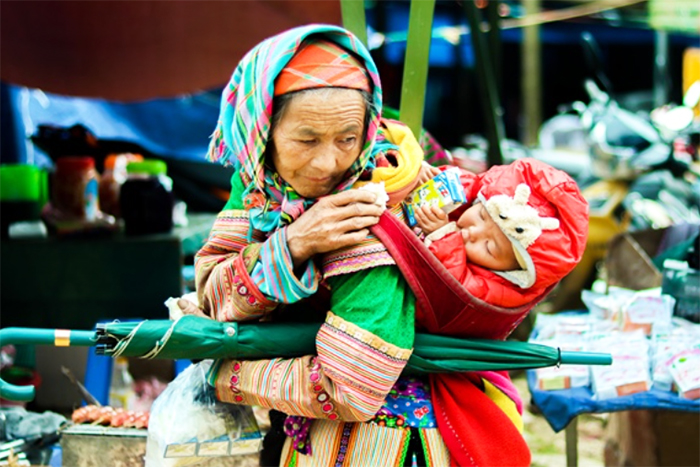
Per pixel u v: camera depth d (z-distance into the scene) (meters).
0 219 3.59
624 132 5.38
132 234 3.52
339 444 1.76
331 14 4.16
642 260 3.14
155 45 4.28
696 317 2.73
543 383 2.46
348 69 1.60
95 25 4.22
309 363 1.68
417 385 1.81
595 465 3.54
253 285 1.68
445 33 6.55
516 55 7.91
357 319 1.63
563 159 6.00
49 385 3.11
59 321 3.45
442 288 1.67
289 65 1.58
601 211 5.19
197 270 1.84
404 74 2.12
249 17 4.21
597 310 2.87
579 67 7.91
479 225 1.70
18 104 4.82
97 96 4.38
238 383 1.74
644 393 2.34
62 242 3.43
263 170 1.69
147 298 3.42
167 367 3.06
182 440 1.82
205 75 4.32
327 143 1.60
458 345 1.73
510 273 1.68
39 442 2.62
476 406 1.77
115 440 2.18
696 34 6.96
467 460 1.75
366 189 1.65
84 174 3.56
